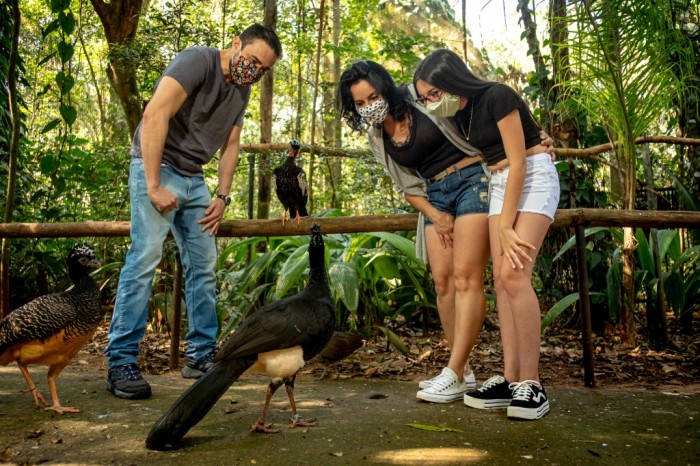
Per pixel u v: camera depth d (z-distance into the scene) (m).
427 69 3.05
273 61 3.67
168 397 3.47
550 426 2.91
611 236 6.44
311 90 13.68
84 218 8.38
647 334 5.77
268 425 2.87
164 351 5.21
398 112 3.27
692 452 2.57
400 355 5.03
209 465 2.42
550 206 3.15
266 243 6.36
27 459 2.49
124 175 7.54
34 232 4.40
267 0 6.75
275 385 2.80
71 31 4.91
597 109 5.13
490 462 2.44
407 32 12.59
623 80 4.72
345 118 3.36
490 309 7.23
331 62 14.27
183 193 3.74
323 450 2.58
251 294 5.20
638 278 5.34
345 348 4.15
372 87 3.17
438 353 5.16
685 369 4.37
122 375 3.46
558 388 3.71
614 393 3.57
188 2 6.74
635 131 4.85
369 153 7.78
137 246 3.57
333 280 4.74
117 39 7.02
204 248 3.89
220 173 3.99
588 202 6.68
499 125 3.02
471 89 3.03
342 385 3.88
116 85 7.33
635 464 2.43
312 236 3.10
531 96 6.93
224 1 8.35
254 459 2.48
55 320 3.00
